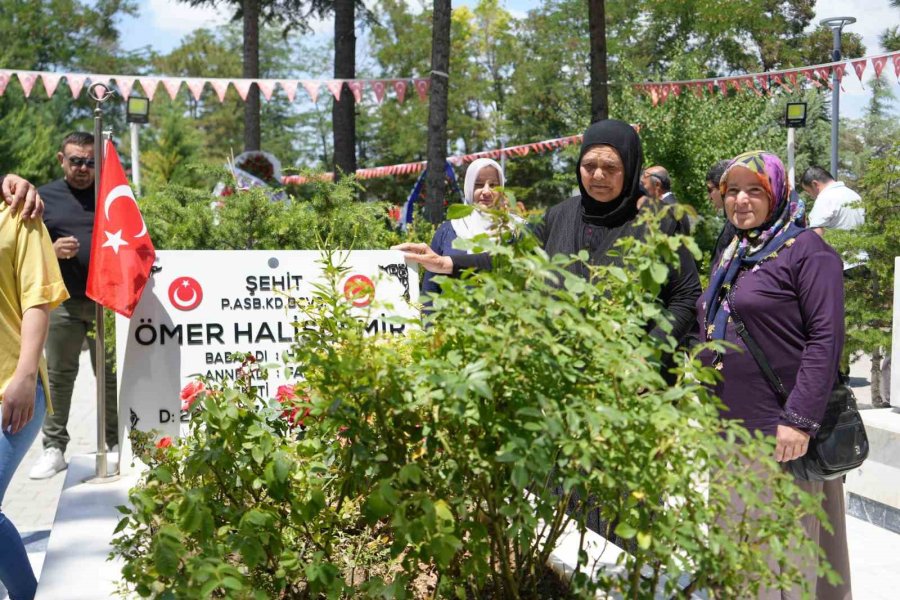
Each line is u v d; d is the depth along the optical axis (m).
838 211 8.52
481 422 2.11
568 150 29.64
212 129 51.41
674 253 2.19
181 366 4.05
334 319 2.38
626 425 1.99
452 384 1.92
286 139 51.12
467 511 2.34
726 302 3.07
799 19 42.28
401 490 2.18
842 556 3.19
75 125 37.56
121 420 4.01
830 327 2.88
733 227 3.50
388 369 2.14
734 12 38.34
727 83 13.23
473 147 44.47
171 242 5.77
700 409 2.09
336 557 2.78
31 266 3.36
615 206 3.42
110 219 3.95
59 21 37.09
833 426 2.95
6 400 3.27
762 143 21.25
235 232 5.82
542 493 2.14
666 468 2.06
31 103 34.53
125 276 3.94
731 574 2.01
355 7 23.47
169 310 4.05
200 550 2.36
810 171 8.83
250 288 4.14
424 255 3.58
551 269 2.09
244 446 2.41
